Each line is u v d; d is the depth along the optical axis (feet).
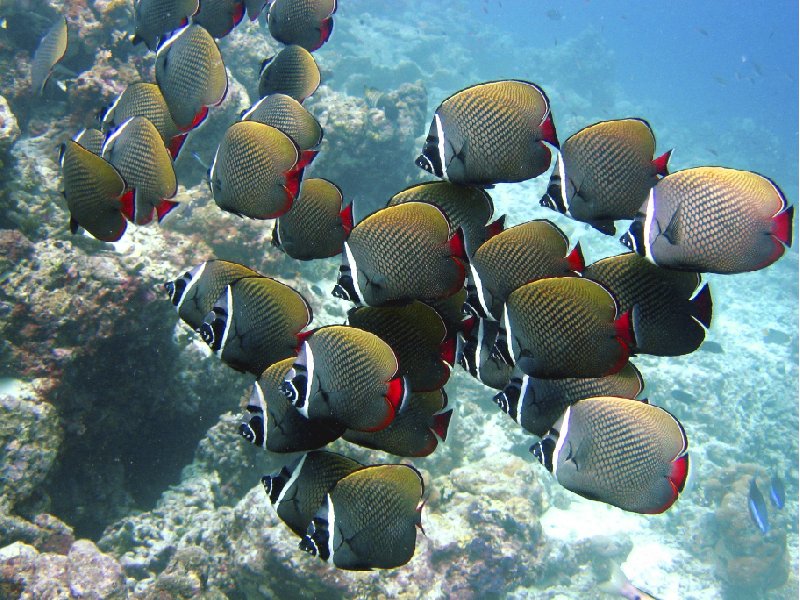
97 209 3.07
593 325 2.33
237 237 8.54
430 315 2.66
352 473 2.50
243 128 3.06
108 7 9.48
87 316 5.91
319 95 12.67
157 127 3.47
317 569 5.52
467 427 9.43
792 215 2.27
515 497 7.79
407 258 2.59
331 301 9.58
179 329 7.03
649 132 2.52
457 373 9.86
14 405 5.22
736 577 10.38
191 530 6.33
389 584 5.93
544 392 2.49
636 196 2.54
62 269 5.94
